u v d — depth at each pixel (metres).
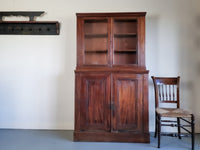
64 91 2.38
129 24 2.10
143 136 1.90
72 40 2.38
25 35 2.38
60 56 2.38
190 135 1.73
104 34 2.06
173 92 2.09
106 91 1.94
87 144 1.88
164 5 2.32
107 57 2.00
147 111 1.90
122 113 1.93
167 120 2.07
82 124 1.96
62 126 2.37
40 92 2.38
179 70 2.30
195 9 2.30
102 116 1.94
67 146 1.83
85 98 1.95
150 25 2.33
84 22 2.03
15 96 2.38
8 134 2.17
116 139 1.93
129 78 1.92
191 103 2.29
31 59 2.38
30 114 2.38
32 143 1.90
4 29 2.38
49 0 2.39
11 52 2.38
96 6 2.37
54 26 2.38
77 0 2.38
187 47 2.30
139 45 1.97
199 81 2.29
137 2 2.34
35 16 2.39
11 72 2.39
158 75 2.32
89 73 1.95
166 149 1.77
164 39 2.32
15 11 2.39
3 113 2.38
